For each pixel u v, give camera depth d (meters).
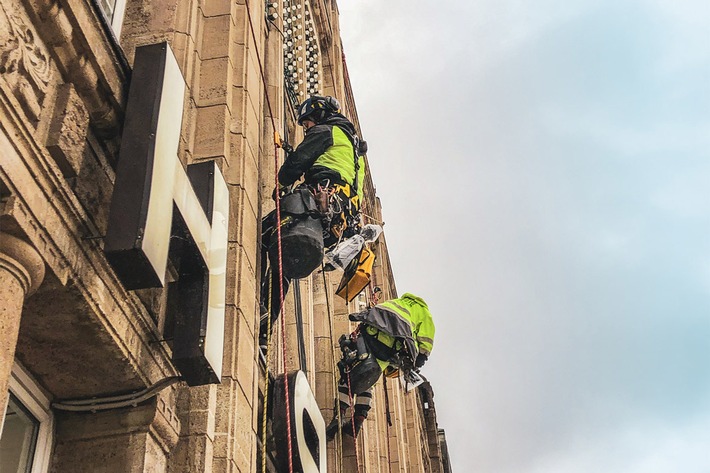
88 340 4.82
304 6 15.62
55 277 4.34
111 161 5.25
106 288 4.79
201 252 5.28
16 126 4.03
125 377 5.12
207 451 5.43
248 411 6.03
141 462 5.01
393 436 16.16
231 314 6.13
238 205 6.71
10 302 3.93
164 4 7.17
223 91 7.20
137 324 5.14
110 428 5.14
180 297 5.24
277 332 9.23
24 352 4.86
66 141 4.50
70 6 4.62
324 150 7.85
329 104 8.26
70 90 4.65
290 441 6.27
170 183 4.89
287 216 7.22
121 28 6.93
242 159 7.01
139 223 4.41
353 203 7.95
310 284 10.95
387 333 8.98
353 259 8.42
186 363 5.02
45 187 4.25
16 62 4.20
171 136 5.05
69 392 5.18
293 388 7.20
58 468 5.05
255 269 6.91
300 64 14.38
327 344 10.90
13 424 4.86
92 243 4.68
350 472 9.77
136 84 5.09
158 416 5.16
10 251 4.01
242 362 6.07
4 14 4.14
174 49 6.93
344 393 9.05
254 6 8.84
